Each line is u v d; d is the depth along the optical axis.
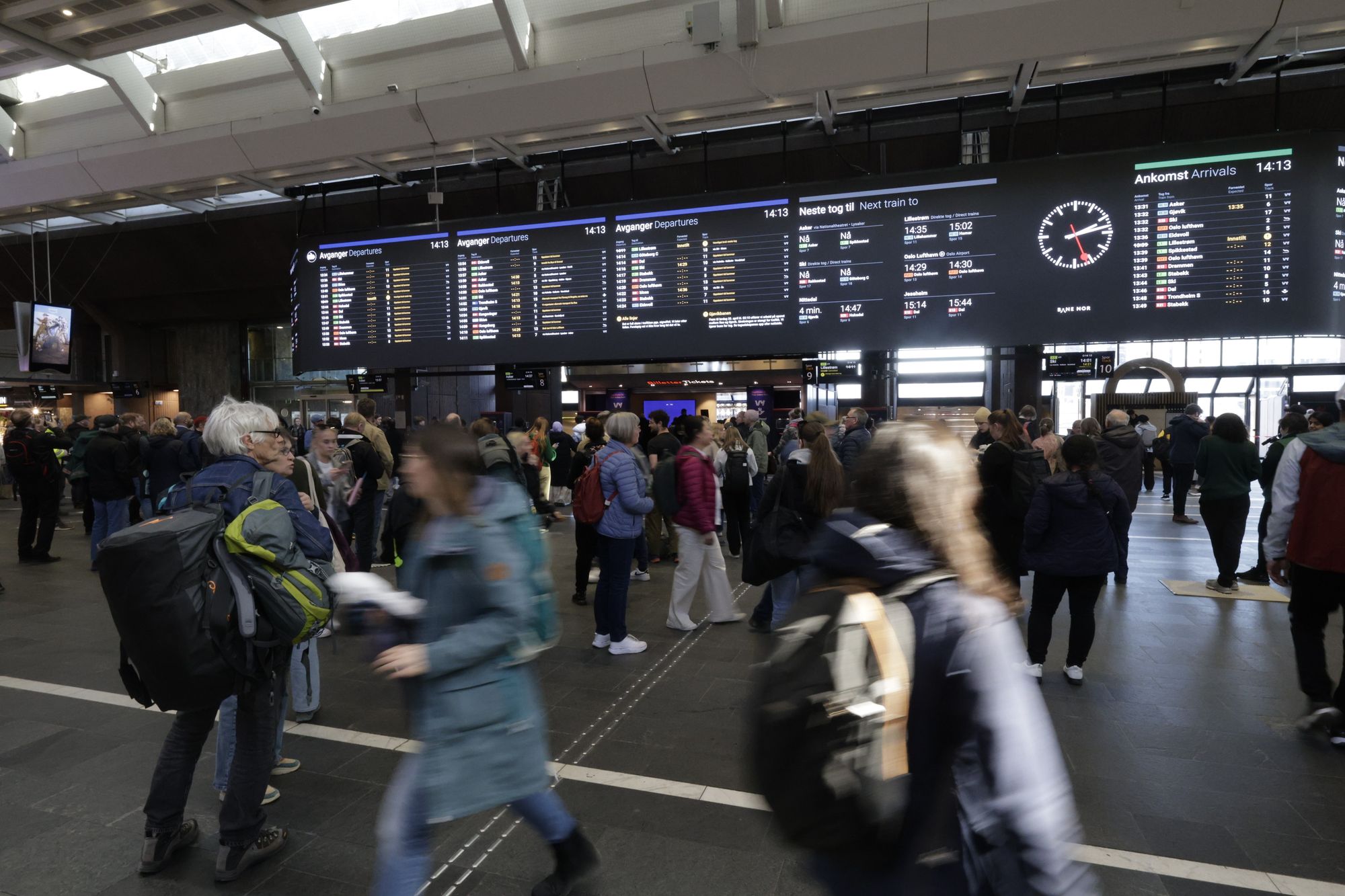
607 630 4.75
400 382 12.03
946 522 1.11
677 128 10.32
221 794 2.93
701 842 2.58
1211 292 8.44
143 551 2.10
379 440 7.35
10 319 21.23
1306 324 8.15
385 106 9.82
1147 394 17.55
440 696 1.81
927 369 14.63
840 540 1.12
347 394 20.83
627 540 4.66
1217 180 8.38
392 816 1.84
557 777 3.06
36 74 11.43
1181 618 5.35
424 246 11.41
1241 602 5.78
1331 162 8.09
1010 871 0.98
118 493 7.80
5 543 9.16
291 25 9.47
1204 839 2.56
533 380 11.52
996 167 9.11
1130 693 3.91
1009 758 0.99
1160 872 2.37
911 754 0.97
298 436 13.06
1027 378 12.37
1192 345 17.05
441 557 1.83
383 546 7.16
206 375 21.31
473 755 1.81
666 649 4.79
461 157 11.06
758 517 4.29
